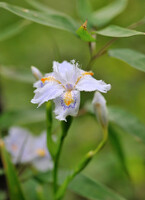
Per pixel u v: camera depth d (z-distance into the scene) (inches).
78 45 38.0
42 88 21.6
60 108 21.3
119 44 35.8
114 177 30.3
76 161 32.1
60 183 23.4
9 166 22.6
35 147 25.1
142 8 35.5
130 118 23.6
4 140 24.8
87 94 25.7
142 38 35.5
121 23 35.0
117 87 38.7
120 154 24.5
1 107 26.1
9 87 36.4
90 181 23.0
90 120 36.8
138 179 30.7
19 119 24.6
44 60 37.1
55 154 22.4
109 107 23.9
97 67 38.6
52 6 38.1
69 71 21.7
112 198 22.7
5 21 33.1
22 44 38.4
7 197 24.6
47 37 38.3
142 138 23.3
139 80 39.8
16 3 33.8
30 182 25.1
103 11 24.6
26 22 25.0
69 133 34.6
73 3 38.7
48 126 22.3
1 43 37.5
